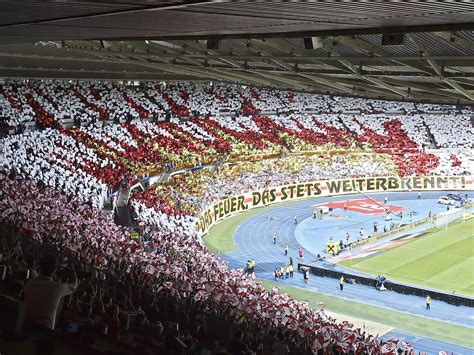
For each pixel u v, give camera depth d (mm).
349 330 30000
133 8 11312
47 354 6906
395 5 11195
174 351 10805
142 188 61281
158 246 40406
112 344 8703
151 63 37406
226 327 19078
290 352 21141
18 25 15648
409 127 94625
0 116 60344
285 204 78938
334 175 84750
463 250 58312
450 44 17812
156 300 20578
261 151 81188
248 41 24000
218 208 68875
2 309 7727
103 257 27625
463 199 79625
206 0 9992
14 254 19547
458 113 97438
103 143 65750
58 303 8930
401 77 22891
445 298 45562
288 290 47844
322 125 91500
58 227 30531
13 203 31953
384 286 48344
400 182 87250
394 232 65250
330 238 63375
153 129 75250
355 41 19703
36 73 66562
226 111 86625
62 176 50188
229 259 55094
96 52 38906
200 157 73438
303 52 23344
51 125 64750
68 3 10328
